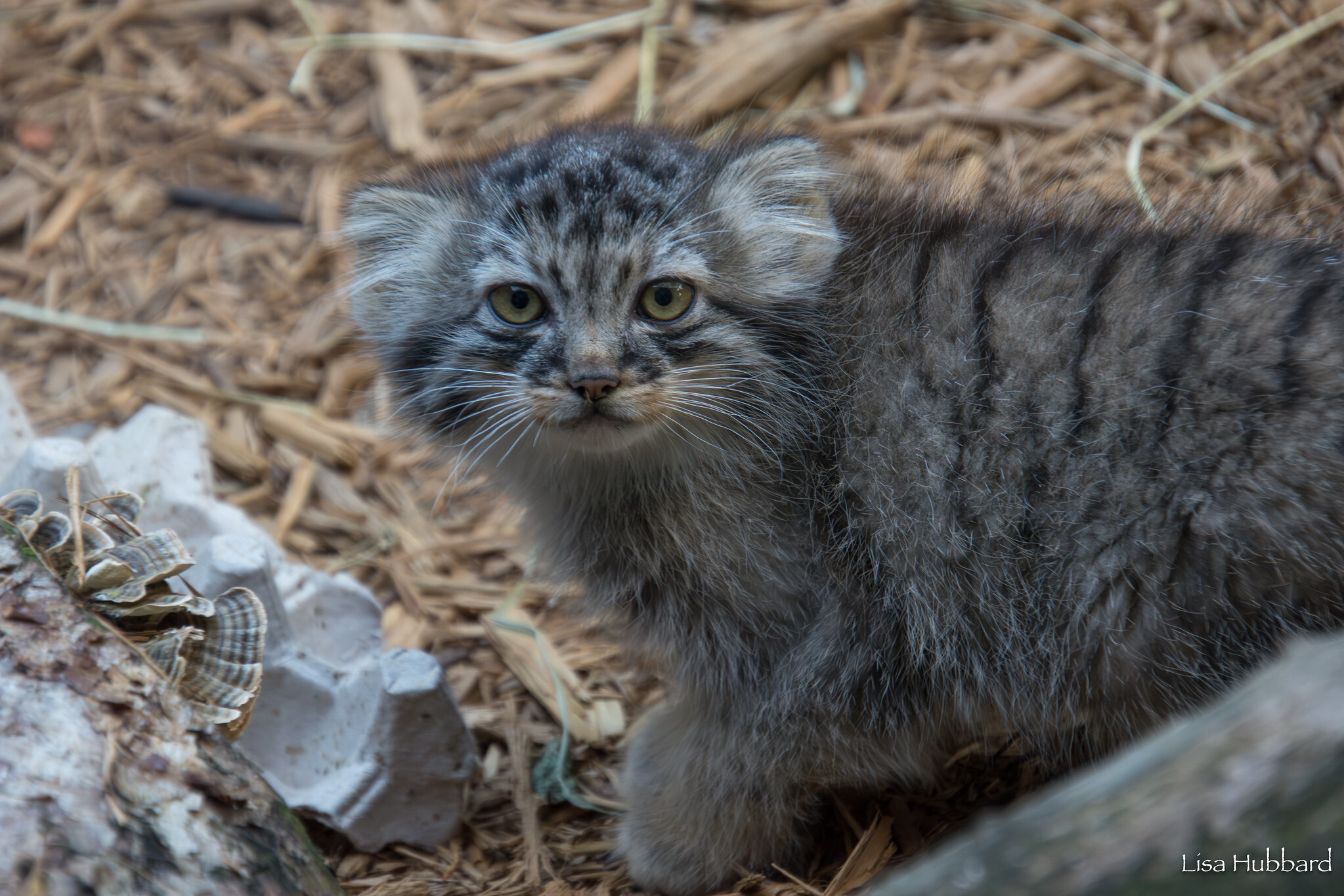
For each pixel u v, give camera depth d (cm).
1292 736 135
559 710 375
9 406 354
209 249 550
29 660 189
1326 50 475
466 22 609
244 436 476
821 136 464
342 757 322
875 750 312
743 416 307
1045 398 271
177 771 188
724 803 316
